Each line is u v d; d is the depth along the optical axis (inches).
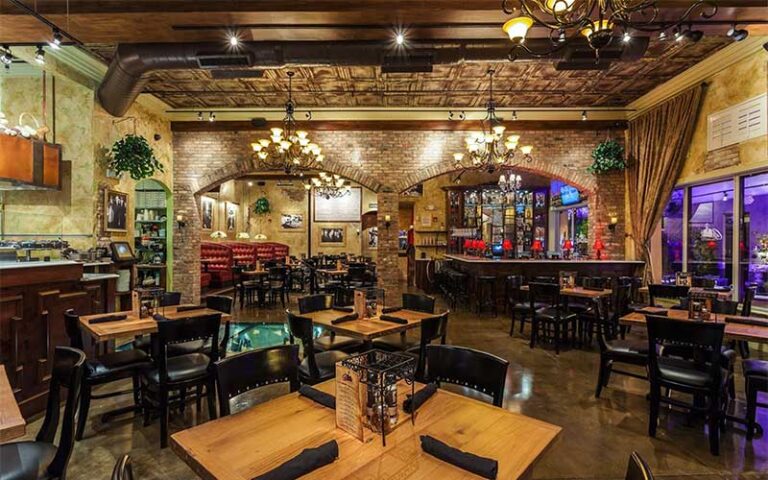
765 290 199.6
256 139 303.7
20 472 61.7
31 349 122.9
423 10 146.3
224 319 132.6
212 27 156.7
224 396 67.7
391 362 56.3
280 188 557.3
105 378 111.7
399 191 303.7
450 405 63.1
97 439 108.5
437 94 270.2
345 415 54.2
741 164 209.6
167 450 102.9
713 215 232.2
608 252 300.5
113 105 206.5
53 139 210.4
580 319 208.5
